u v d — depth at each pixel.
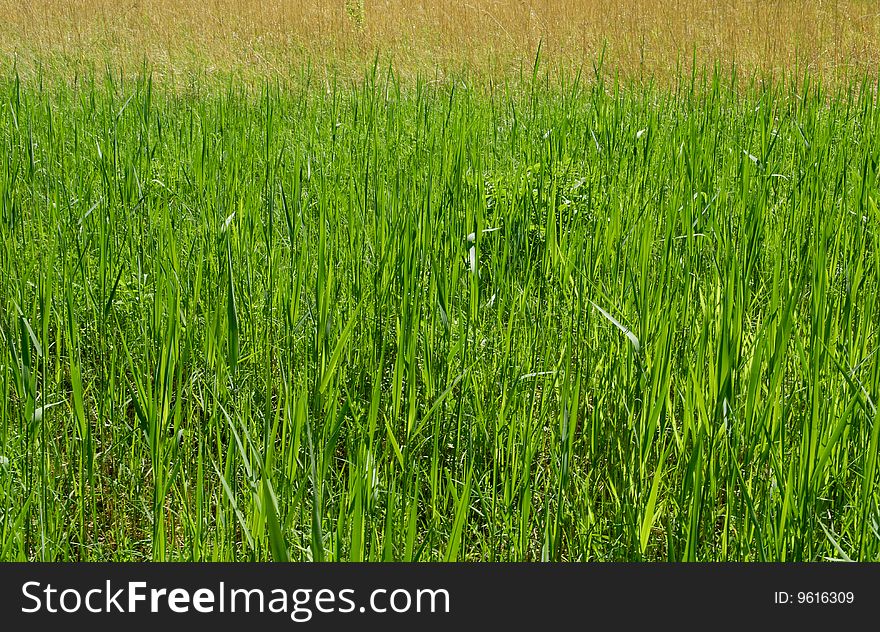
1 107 8.30
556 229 4.78
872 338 3.72
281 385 3.66
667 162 6.01
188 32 14.21
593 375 3.66
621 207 5.05
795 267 4.21
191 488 3.34
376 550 2.86
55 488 3.32
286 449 3.19
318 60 12.52
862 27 12.52
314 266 4.58
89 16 15.34
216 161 6.17
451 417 3.59
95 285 4.50
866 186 5.05
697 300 4.31
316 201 5.38
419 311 3.81
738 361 3.34
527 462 2.89
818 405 2.97
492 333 4.03
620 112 7.74
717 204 4.83
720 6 13.62
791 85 8.34
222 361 3.66
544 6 14.31
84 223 4.97
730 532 3.02
